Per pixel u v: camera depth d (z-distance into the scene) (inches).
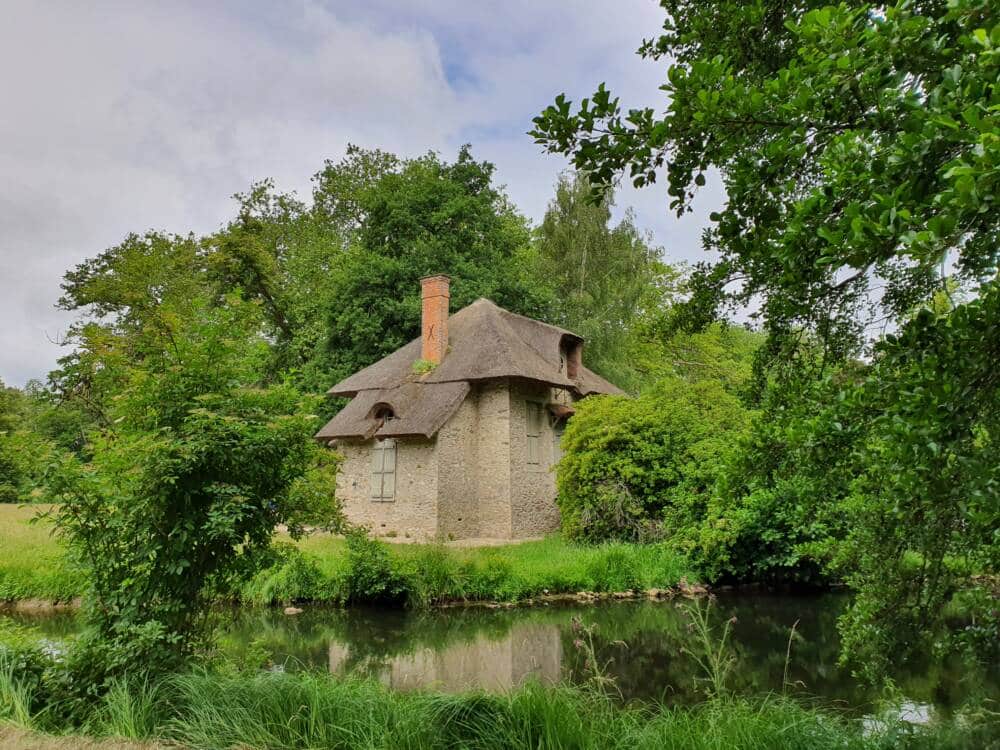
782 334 163.0
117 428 239.0
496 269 1121.4
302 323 1195.3
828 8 103.3
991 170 72.4
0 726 195.6
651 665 353.1
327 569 508.4
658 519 660.7
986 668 276.4
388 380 865.5
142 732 195.8
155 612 232.8
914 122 96.2
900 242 88.3
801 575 580.7
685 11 204.8
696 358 1173.7
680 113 119.8
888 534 165.6
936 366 99.4
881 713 232.7
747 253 140.6
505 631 435.5
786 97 112.4
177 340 247.6
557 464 725.3
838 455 136.3
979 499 107.4
